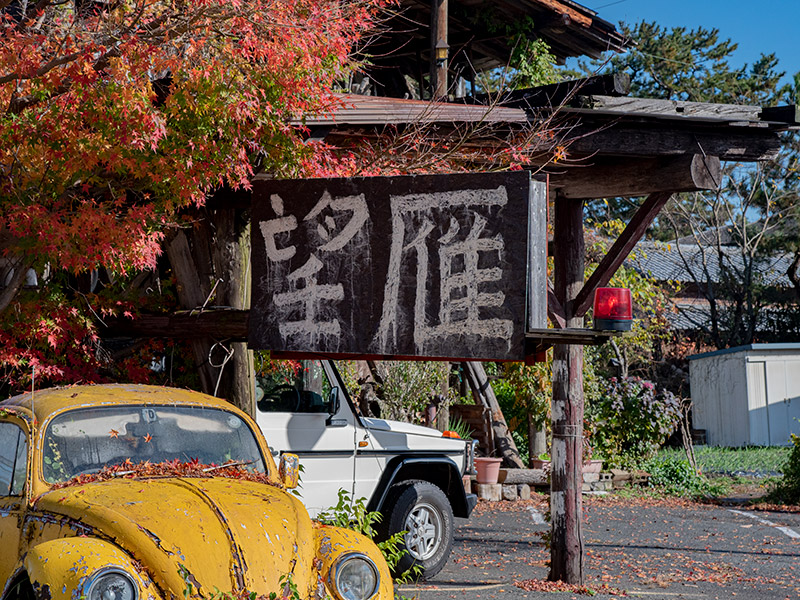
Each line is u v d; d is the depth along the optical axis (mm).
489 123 8547
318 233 6719
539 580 8750
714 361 28891
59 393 5809
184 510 4793
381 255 6449
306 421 8398
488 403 17531
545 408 17328
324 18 7051
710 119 8555
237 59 6715
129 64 6309
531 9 18094
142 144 6402
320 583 4898
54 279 8750
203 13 6461
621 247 8914
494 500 15633
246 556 4676
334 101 7398
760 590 8641
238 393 8305
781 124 8852
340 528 5340
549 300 8820
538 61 18469
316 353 7098
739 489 18109
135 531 4559
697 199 36375
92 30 7230
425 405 16609
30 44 6441
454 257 6152
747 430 27203
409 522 8758
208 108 6746
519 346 5895
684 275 35188
